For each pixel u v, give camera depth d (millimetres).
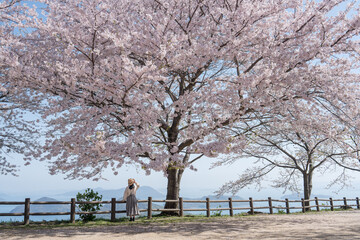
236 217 11539
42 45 8828
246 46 9109
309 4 7789
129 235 6547
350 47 8016
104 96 7473
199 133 7777
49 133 8945
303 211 15836
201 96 8312
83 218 9914
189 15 8617
